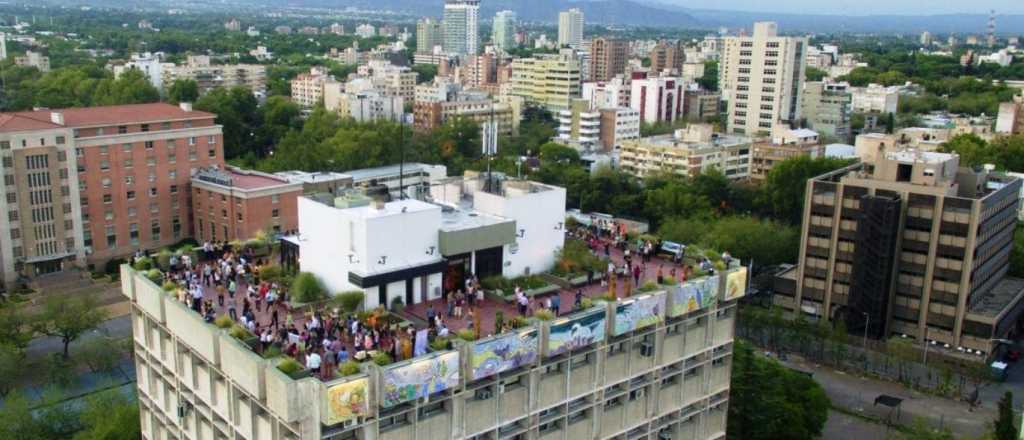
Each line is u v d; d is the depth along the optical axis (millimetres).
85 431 98938
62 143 169375
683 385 76312
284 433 55844
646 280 76125
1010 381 140875
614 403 71500
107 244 181875
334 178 193500
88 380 126562
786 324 149375
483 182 87250
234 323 61438
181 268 78750
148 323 73625
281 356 55281
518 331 61406
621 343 70188
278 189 182750
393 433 56656
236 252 84250
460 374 58969
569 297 75812
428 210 72438
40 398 114062
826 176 167125
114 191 181000
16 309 136250
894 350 145500
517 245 79812
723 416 81812
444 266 73875
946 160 152875
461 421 60312
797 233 192625
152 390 75375
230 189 180250
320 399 52250
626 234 93000
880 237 149125
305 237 75312
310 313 66625
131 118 182875
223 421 63094
